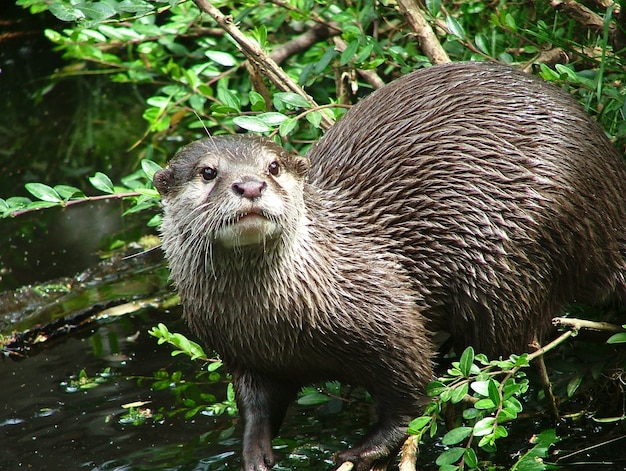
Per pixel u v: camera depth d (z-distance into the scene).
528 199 7.91
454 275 8.03
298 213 7.46
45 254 12.06
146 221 12.55
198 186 7.34
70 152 14.03
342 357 7.76
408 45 11.03
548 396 8.19
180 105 12.76
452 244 7.98
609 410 8.38
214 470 7.92
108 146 14.04
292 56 12.35
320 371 7.94
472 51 10.10
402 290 7.85
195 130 13.79
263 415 8.05
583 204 8.06
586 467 7.65
